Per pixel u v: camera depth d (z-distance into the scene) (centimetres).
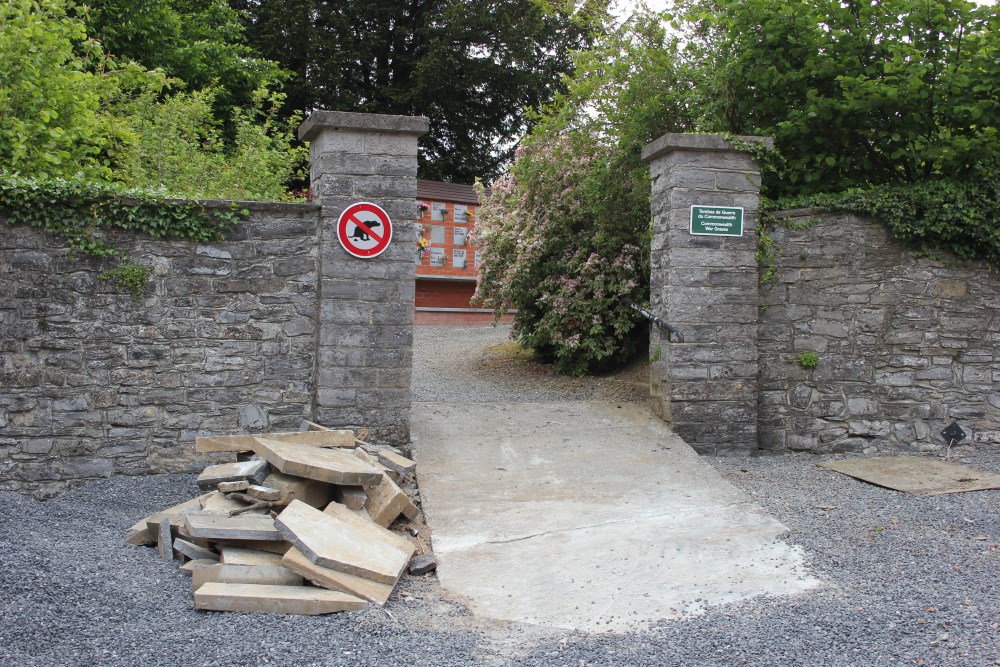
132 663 373
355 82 2494
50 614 409
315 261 712
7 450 659
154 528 520
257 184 1186
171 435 691
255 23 2414
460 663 391
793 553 538
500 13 2419
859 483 702
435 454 712
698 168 785
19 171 743
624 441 755
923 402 834
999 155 822
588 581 501
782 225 816
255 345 704
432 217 1938
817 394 824
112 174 991
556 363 1167
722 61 923
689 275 784
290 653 389
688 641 416
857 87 816
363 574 466
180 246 690
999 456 798
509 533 570
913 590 472
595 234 1071
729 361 790
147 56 1591
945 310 834
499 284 1161
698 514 606
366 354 713
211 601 429
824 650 400
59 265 666
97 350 675
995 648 397
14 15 870
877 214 818
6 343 657
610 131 1065
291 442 598
